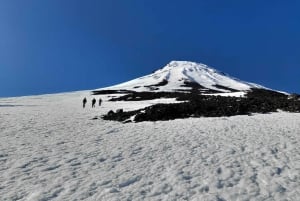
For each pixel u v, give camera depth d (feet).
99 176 50.83
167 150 66.49
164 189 46.14
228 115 121.49
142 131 86.94
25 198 42.24
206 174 52.31
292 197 44.19
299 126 90.48
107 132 86.22
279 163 58.18
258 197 44.01
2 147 67.67
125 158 60.80
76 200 41.96
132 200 42.27
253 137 77.51
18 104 244.01
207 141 74.02
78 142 73.82
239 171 53.93
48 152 64.39
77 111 167.53
